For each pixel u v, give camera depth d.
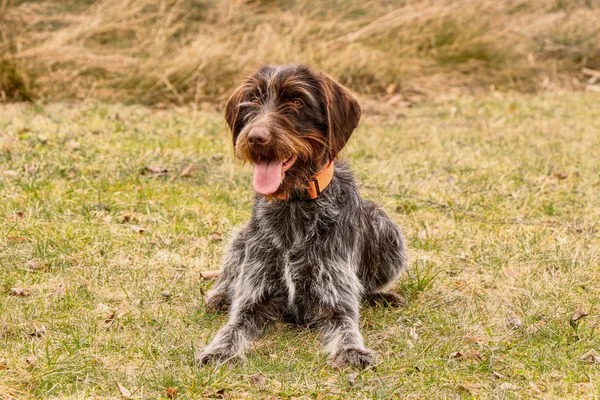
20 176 9.35
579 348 5.79
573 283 7.04
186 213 8.62
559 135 12.88
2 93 13.91
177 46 16.12
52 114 12.83
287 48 15.85
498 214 9.01
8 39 14.52
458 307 6.62
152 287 6.82
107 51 15.44
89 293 6.59
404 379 5.31
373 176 10.30
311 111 5.95
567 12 19.84
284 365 5.47
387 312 6.56
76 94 14.43
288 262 6.05
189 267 7.33
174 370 5.33
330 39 16.94
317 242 6.04
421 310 6.58
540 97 16.02
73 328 5.96
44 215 8.23
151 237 7.90
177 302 6.65
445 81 16.97
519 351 5.76
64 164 9.96
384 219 6.96
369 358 5.49
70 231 7.80
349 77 16.11
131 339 5.83
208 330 6.16
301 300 6.14
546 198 9.41
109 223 8.22
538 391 5.17
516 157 11.41
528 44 18.34
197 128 12.63
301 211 6.04
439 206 9.27
